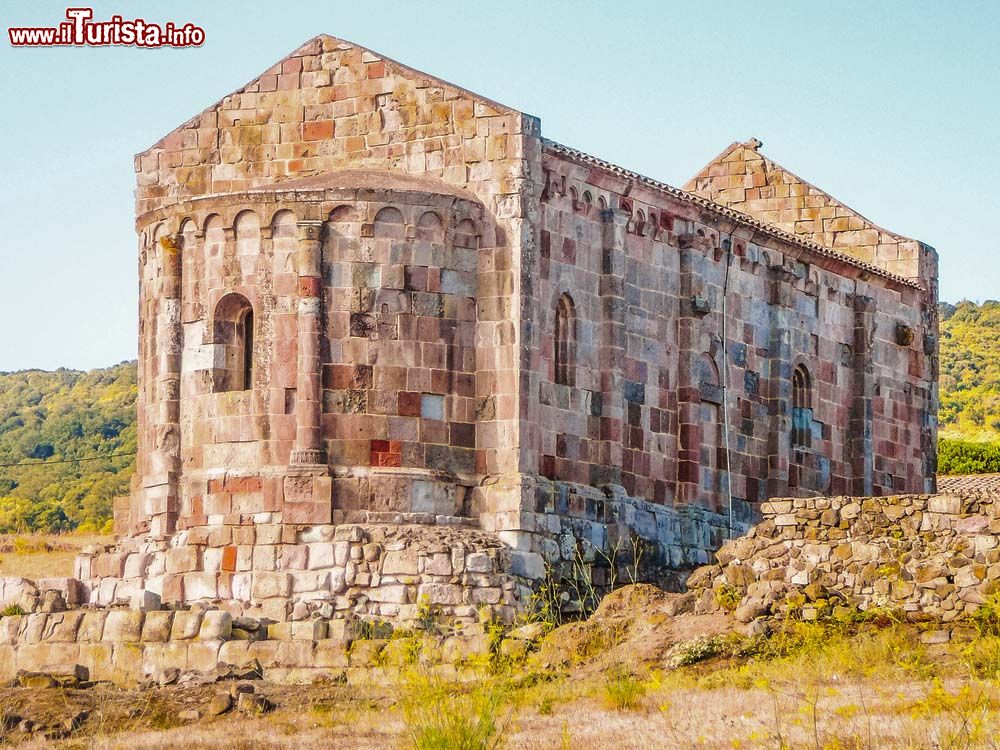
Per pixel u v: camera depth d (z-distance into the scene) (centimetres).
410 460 4859
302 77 5344
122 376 12656
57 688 3978
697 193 7150
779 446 5975
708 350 5709
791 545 4059
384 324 4881
